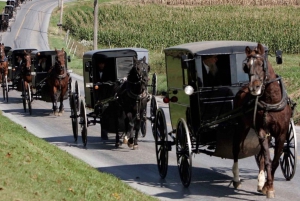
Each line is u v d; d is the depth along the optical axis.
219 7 105.50
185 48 15.41
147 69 20.09
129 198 12.63
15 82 39.88
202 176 16.52
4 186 11.09
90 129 27.09
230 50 14.74
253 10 99.12
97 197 12.02
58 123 29.12
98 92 22.14
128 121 20.80
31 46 85.88
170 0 116.56
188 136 14.59
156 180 16.27
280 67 44.25
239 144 14.30
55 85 31.20
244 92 13.78
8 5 120.12
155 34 88.81
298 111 27.64
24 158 14.35
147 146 22.05
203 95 14.69
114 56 22.22
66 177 13.36
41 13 127.62
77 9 127.94
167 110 32.09
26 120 30.45
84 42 92.06
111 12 112.25
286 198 13.72
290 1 103.38
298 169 16.89
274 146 14.64
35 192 11.10
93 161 19.27
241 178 16.08
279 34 75.00
